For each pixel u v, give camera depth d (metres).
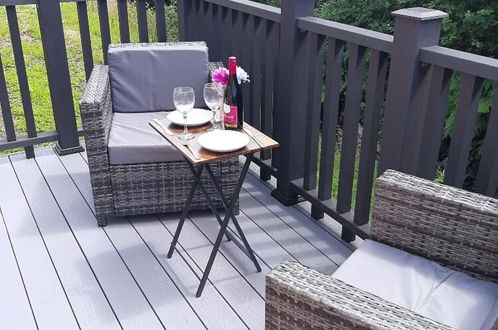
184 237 2.71
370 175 2.44
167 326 2.12
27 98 3.43
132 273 2.44
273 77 3.05
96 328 2.12
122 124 2.89
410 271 1.67
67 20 9.68
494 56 7.16
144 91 3.06
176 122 2.41
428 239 1.77
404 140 2.14
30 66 6.91
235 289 2.33
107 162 2.67
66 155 3.62
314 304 1.33
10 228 2.78
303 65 2.73
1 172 3.37
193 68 3.06
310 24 2.52
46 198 3.08
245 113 3.40
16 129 5.23
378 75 2.22
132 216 2.90
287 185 2.96
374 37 2.16
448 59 1.88
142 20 3.72
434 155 2.10
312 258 2.55
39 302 2.26
